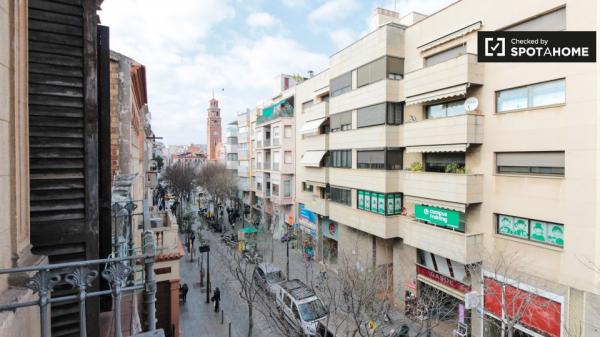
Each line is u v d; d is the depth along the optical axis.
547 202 10.15
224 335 14.18
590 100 9.11
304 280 19.03
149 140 32.88
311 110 23.14
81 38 3.97
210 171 48.66
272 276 18.08
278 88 32.28
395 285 16.23
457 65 11.94
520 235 11.05
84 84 3.96
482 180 12.03
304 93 25.89
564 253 9.75
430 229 13.41
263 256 22.50
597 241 9.04
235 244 26.89
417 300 14.16
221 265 22.14
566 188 9.66
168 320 12.05
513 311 10.09
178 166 68.56
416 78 13.67
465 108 12.30
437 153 14.14
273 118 29.84
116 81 10.09
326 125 22.20
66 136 3.86
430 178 13.31
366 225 16.67
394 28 15.46
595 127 9.02
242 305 16.86
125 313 5.52
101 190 4.86
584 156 9.25
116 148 10.04
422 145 13.56
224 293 18.38
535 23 10.62
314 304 13.69
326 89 22.62
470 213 12.48
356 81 17.66
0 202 2.64
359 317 10.90
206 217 40.56
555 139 9.90
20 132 3.14
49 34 3.79
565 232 9.71
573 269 9.54
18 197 3.04
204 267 22.67
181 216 35.47
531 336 10.63
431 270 14.30
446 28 13.38
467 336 12.75
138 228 11.52
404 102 15.52
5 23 2.78
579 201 9.38
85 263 2.45
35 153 3.70
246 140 39.41
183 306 17.05
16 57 2.97
